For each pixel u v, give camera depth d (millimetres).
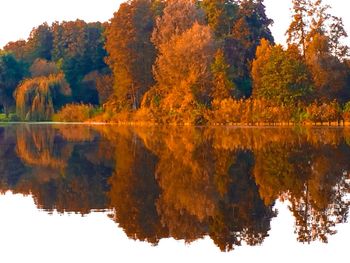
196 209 15859
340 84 66938
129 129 59781
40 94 83500
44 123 81562
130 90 82438
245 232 13273
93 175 22734
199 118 65750
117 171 23828
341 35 68938
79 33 101250
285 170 22906
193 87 66500
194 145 35656
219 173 22562
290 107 62875
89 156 30219
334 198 17141
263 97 65688
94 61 100438
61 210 15789
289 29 71000
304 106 63781
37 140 43375
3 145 38531
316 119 61844
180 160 27312
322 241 12445
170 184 20125
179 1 73188
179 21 72375
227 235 13008
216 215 15047
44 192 18781
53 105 84938
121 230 13531
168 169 24109
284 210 15609
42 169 24906
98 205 16469
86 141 41562
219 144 35938
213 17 79250
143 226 13883
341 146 32688
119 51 81250
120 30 80812
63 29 106938
